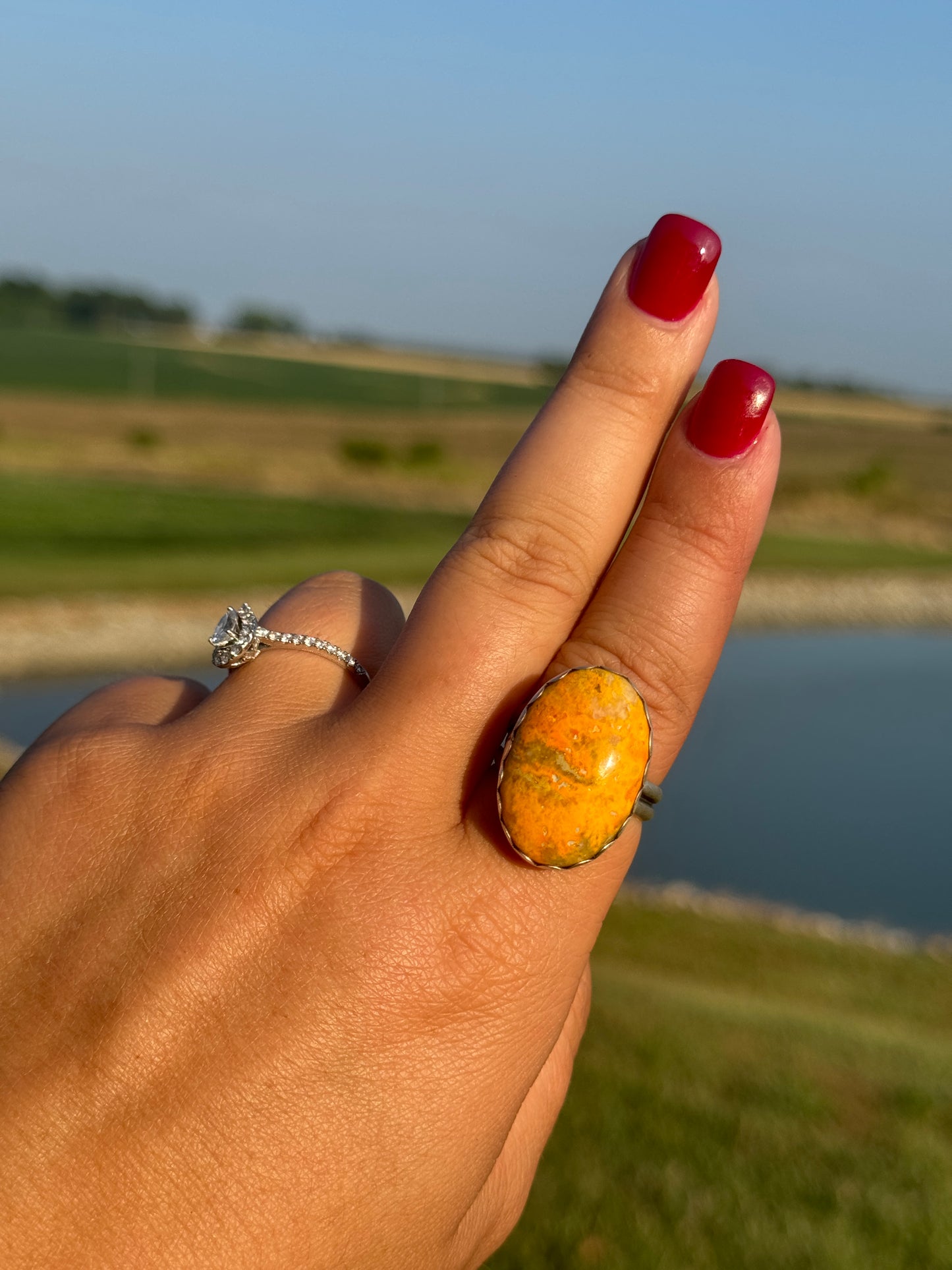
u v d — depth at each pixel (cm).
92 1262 12
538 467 15
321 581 18
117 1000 13
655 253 15
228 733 16
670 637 15
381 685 15
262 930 14
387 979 14
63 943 14
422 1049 14
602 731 14
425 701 15
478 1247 16
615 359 15
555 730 14
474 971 14
